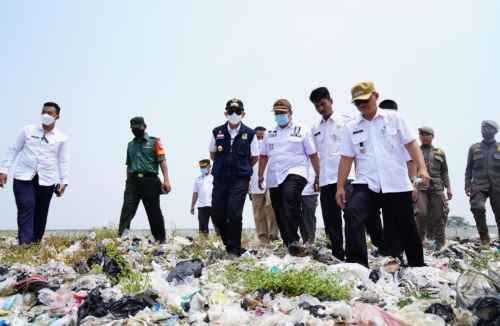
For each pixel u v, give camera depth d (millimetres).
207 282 4730
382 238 7176
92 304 3576
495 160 9578
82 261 5844
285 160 7074
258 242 9984
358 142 5387
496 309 3031
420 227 9062
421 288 4242
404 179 5254
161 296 3904
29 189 8062
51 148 8297
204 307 3752
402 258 5758
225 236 7227
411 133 5258
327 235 6871
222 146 7043
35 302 4062
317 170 7207
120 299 3674
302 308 3520
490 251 7801
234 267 5285
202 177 12078
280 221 7406
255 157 7160
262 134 10641
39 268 5809
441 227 9211
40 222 8430
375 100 5328
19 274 4898
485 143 9773
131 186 9016
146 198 9016
